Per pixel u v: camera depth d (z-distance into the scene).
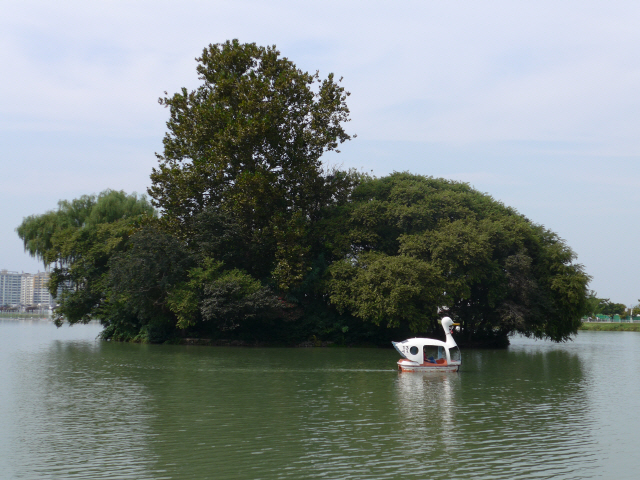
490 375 32.34
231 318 52.72
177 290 52.53
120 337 60.41
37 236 68.88
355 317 59.00
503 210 65.19
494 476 12.87
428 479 12.59
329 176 64.25
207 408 20.73
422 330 52.34
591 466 13.71
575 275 59.28
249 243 57.94
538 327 60.72
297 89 56.16
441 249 53.69
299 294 59.41
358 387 26.62
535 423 18.55
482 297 60.69
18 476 12.57
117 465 13.44
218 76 56.66
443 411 20.55
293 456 14.27
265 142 55.34
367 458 14.14
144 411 20.08
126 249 63.06
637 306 162.12
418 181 64.50
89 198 73.75
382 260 53.34
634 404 22.41
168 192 57.56
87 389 25.12
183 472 12.93
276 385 27.03
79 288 66.06
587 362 41.75
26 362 36.69
